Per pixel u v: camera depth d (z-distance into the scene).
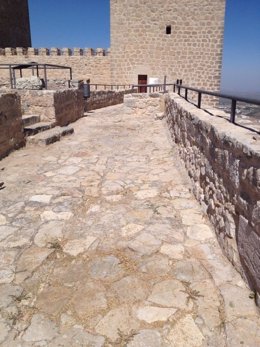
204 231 3.60
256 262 2.42
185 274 2.85
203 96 22.56
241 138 2.73
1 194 4.76
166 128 9.18
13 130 6.97
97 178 5.43
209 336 2.20
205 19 21.31
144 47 22.33
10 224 3.85
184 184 5.08
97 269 2.96
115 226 3.76
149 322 2.33
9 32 28.09
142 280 2.79
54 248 3.32
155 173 5.63
